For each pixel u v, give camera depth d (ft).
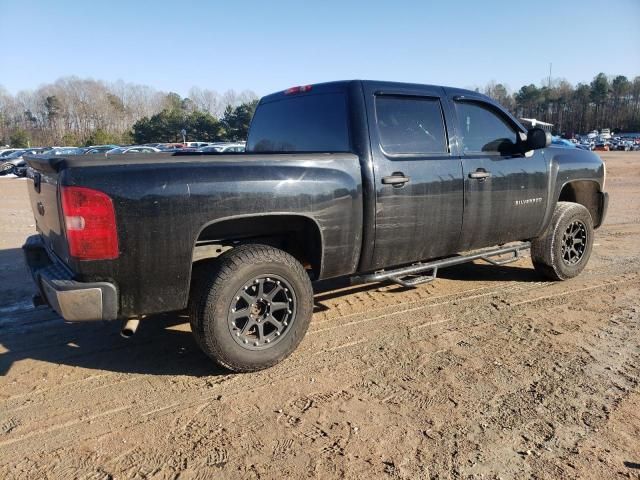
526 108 411.34
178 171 10.44
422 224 13.98
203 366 12.27
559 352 12.79
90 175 9.74
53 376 11.84
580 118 400.26
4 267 21.80
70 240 9.79
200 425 9.79
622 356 12.53
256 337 11.79
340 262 12.78
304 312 12.16
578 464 8.52
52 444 9.24
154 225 10.18
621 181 64.03
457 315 15.47
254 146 16.81
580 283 18.65
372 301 16.81
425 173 13.84
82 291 9.92
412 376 11.63
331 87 13.98
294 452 8.94
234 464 8.64
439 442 9.17
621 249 24.58
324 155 12.34
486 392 10.87
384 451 8.93
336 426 9.70
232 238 12.23
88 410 10.36
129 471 8.50
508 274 19.98
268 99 16.47
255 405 10.48
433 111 14.58
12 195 56.65
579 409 10.18
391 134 13.58
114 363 12.50
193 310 11.10
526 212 16.69
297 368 12.10
